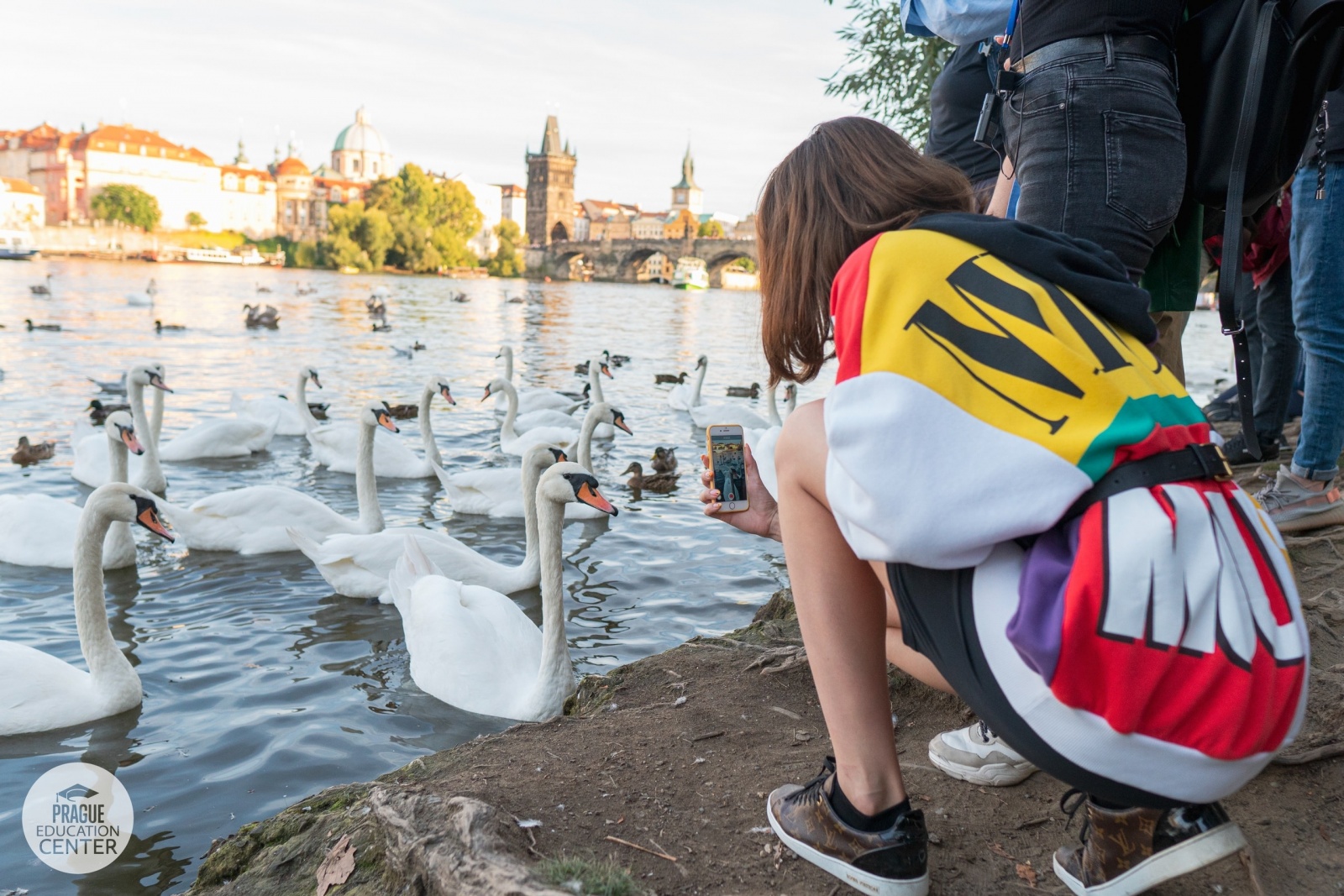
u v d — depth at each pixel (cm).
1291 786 271
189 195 19200
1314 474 426
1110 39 314
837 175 217
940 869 243
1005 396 172
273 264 16312
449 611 648
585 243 15500
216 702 607
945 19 404
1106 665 160
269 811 470
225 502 931
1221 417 770
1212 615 160
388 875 257
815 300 221
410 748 545
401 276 13125
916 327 179
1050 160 322
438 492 1252
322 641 718
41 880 411
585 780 292
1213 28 339
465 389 2281
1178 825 194
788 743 319
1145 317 185
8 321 3588
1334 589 375
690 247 13725
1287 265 514
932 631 186
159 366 1298
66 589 816
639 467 1291
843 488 183
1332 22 307
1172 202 321
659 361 3170
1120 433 165
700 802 277
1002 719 177
